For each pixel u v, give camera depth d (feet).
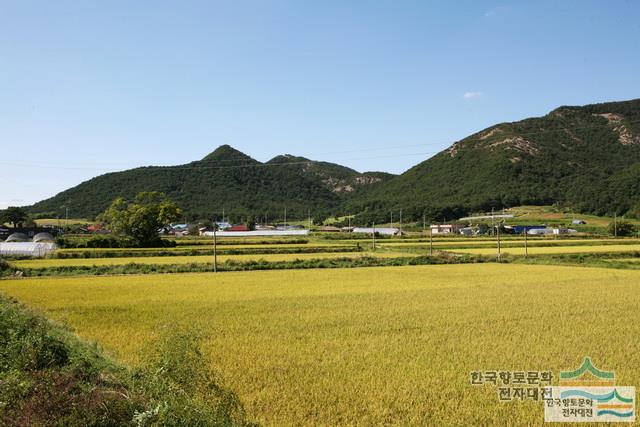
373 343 58.49
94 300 98.37
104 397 33.09
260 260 189.88
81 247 274.77
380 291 112.06
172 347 38.01
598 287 117.60
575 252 228.02
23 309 67.51
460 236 375.04
